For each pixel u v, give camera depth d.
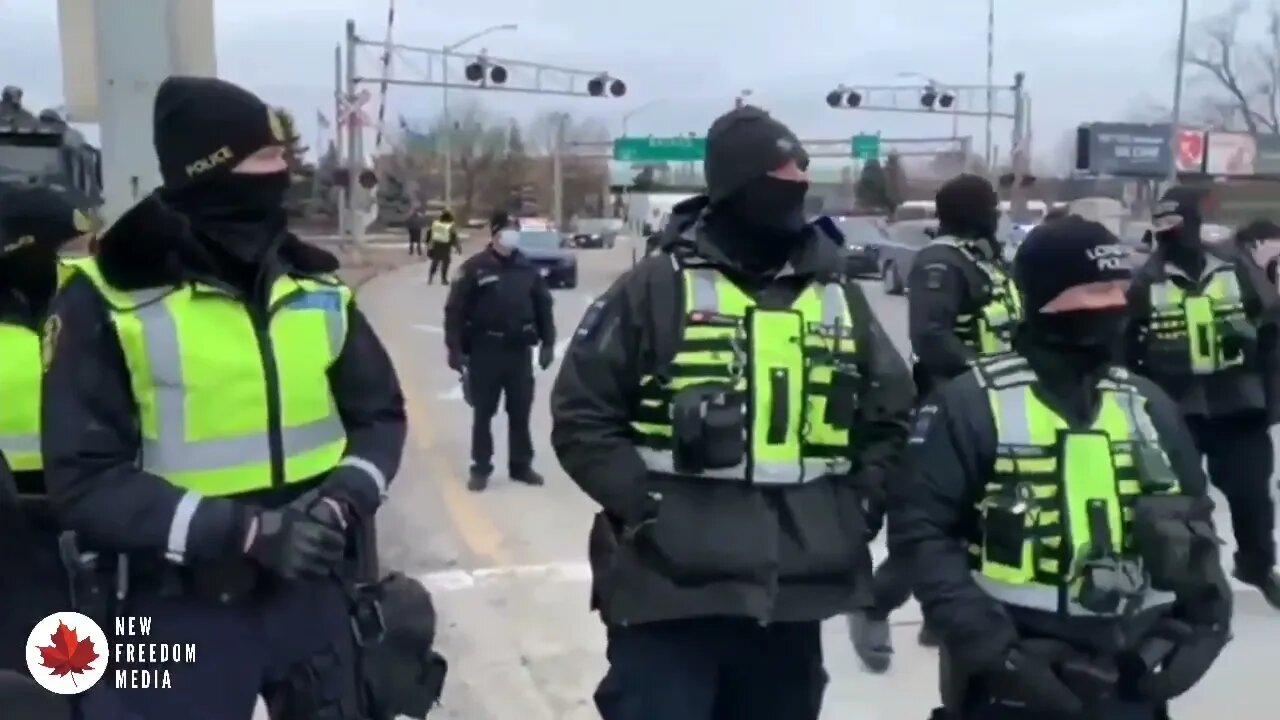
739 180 3.25
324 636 2.92
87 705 2.78
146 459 2.78
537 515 8.38
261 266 2.88
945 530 3.08
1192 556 2.92
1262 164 53.41
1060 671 2.94
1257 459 6.18
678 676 3.27
